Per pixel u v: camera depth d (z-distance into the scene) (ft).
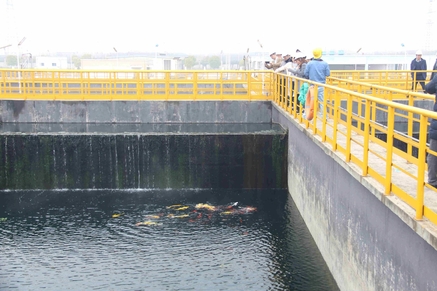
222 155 53.36
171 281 33.12
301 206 43.73
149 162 53.78
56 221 44.57
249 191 53.06
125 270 34.86
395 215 19.92
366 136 23.43
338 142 31.58
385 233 21.12
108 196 52.03
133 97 65.92
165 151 53.57
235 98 65.77
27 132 56.13
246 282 32.71
